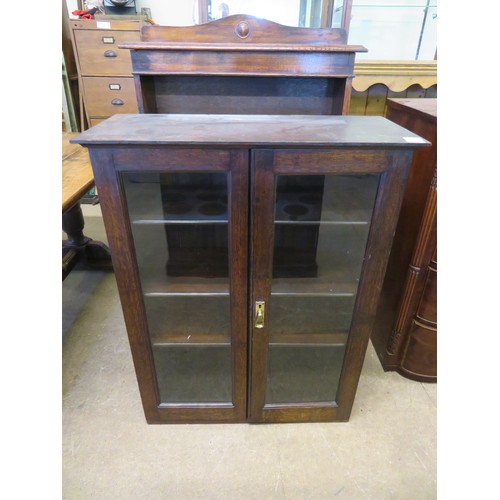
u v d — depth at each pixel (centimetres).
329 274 111
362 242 100
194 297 111
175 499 110
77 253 218
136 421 132
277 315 116
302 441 126
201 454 121
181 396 127
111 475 115
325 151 82
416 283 131
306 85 136
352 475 116
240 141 79
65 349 164
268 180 84
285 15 187
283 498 110
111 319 184
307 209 100
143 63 119
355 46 118
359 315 107
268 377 124
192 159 82
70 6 284
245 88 136
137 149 80
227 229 98
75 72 291
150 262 108
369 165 84
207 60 119
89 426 130
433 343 139
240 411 127
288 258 110
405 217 135
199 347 118
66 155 156
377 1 181
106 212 88
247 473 116
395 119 143
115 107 265
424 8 183
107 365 156
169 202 98
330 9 178
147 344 112
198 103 138
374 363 158
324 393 128
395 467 118
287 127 93
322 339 115
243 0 182
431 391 145
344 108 127
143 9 275
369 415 135
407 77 169
